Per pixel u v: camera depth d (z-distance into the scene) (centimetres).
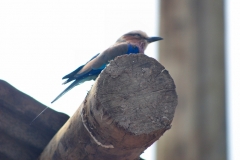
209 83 1942
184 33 2014
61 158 1000
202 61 1972
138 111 895
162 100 908
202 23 2011
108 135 901
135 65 917
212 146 1881
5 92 1070
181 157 1889
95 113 895
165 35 2044
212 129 1897
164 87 913
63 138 990
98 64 1443
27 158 1099
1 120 1075
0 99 1068
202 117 1911
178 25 2030
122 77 908
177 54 2000
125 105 894
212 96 1927
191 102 1930
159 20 2083
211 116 1908
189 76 1958
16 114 1086
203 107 1919
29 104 1087
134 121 890
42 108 1095
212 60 1972
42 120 1096
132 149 918
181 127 1912
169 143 1911
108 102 891
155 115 897
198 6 2031
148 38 1630
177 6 2050
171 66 1994
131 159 952
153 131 889
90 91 931
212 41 1994
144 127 888
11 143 1091
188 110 1922
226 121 1928
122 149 918
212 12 2027
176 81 1969
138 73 913
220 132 1898
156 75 917
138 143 902
